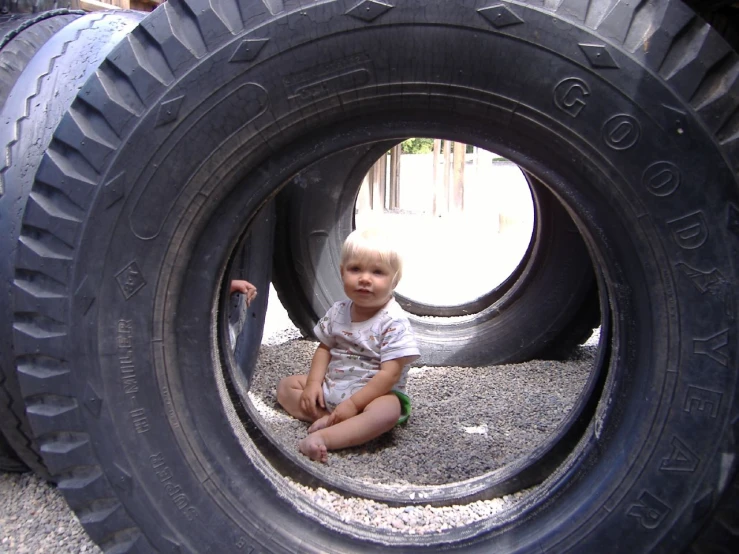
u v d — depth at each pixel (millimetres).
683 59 1072
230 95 1132
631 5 1080
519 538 1231
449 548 1254
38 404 1194
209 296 1213
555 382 2514
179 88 1132
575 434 1466
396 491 1542
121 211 1150
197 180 1154
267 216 2348
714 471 1123
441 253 6047
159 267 1168
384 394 1979
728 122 1076
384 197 8938
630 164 1104
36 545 1468
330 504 1478
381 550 1259
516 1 1085
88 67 1572
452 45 1102
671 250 1112
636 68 1076
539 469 1499
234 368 1443
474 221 8172
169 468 1199
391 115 1177
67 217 1151
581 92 1094
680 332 1122
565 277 2631
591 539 1184
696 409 1123
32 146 1505
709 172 1084
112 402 1174
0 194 1486
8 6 2051
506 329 2717
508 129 1152
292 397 2154
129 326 1170
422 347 2719
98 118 1145
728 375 1108
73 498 1203
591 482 1200
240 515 1230
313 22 1109
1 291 1438
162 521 1207
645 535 1164
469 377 2584
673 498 1145
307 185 2721
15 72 1697
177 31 1132
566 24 1083
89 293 1158
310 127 1171
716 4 1292
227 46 1122
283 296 2916
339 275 2826
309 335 2998
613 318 1217
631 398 1171
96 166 1145
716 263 1100
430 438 2016
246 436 1359
